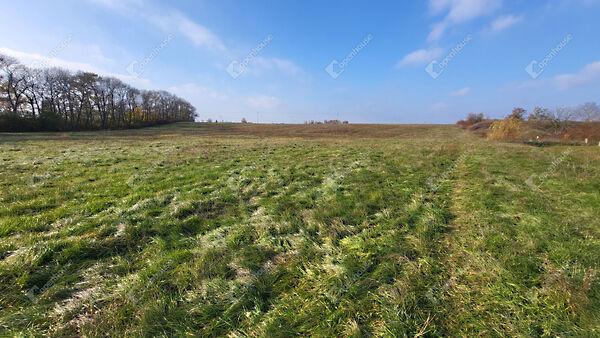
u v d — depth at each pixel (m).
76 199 7.01
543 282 3.36
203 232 5.20
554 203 6.14
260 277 3.71
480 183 7.87
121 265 4.02
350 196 6.92
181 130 66.19
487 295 3.21
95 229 5.07
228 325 2.98
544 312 2.92
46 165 11.77
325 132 63.59
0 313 3.10
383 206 6.21
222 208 6.39
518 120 33.66
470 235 4.67
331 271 3.77
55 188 7.96
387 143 22.98
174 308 3.18
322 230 5.01
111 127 68.25
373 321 2.96
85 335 2.81
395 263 3.89
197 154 15.35
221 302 3.27
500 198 6.52
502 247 4.20
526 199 6.36
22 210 6.16
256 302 3.27
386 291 3.32
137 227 5.09
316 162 12.32
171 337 2.85
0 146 20.58
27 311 3.11
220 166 11.52
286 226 5.21
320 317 3.02
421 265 3.84
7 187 8.06
